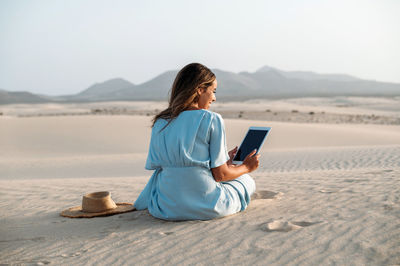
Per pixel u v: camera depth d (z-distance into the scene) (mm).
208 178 3508
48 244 3180
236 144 23484
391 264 2299
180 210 3523
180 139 3396
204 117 3420
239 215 3684
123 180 7859
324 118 49875
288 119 47562
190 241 3006
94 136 27875
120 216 3988
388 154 12250
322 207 3812
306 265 2395
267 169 11633
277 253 2613
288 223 3221
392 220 3113
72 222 3881
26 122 34500
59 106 139875
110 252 2906
